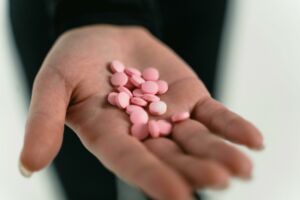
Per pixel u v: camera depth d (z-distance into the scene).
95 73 0.24
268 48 0.44
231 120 0.20
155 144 0.20
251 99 0.43
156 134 0.21
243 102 0.43
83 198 0.36
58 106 0.21
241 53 0.44
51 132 0.20
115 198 0.36
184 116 0.21
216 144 0.19
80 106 0.23
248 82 0.43
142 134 0.21
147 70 0.25
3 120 0.41
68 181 0.35
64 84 0.23
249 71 0.44
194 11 0.34
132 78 0.24
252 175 0.18
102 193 0.36
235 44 0.43
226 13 0.34
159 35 0.30
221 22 0.34
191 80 0.24
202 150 0.19
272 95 0.43
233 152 0.18
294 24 0.44
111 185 0.35
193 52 0.34
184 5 0.34
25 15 0.31
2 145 0.40
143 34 0.28
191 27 0.34
